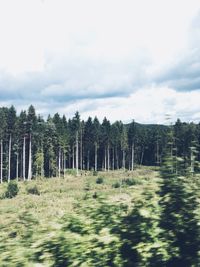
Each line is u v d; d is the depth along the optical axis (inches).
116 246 194.5
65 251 192.1
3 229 208.2
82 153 5201.8
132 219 200.1
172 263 194.2
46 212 1428.4
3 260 189.6
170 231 198.2
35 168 4333.2
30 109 3902.6
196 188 208.2
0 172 4097.0
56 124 4389.8
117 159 5231.3
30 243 195.6
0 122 3772.1
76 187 2485.2
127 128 5565.9
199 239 196.9
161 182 210.2
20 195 2208.4
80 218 203.2
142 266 191.3
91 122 4992.6
